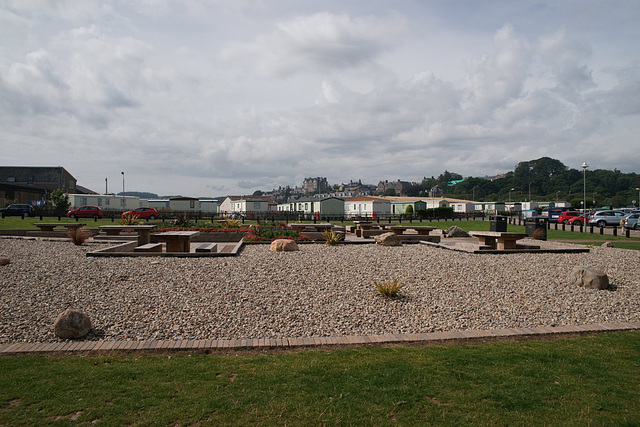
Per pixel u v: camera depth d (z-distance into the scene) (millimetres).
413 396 4152
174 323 6324
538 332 6301
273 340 5723
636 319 7188
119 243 15547
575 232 27453
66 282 8156
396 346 5684
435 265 10727
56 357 5051
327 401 4004
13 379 4383
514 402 4062
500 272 10125
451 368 4867
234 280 8547
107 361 4949
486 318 7020
